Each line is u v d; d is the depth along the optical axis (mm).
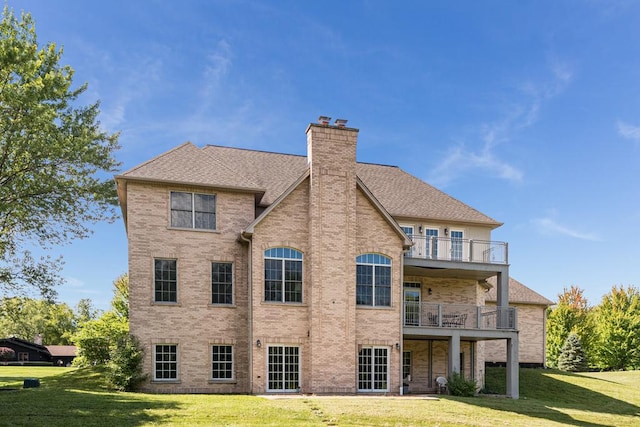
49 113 22578
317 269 24031
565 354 47656
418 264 26375
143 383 22516
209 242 24312
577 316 51781
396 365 24953
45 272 26875
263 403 18375
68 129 25031
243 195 25047
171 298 23547
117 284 43000
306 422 15859
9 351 70875
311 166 24781
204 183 24156
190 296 23719
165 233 23750
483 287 31531
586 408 23906
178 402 17922
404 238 25891
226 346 24031
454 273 28641
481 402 21406
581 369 46750
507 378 26453
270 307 23609
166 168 24328
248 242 24484
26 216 25203
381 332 24984
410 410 18281
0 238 26469
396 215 28688
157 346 23125
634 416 23125
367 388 24453
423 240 29266
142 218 23516
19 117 22891
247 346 24125
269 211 24047
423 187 32688
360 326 24734
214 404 17703
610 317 50875
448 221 29703
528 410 20672
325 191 24766
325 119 25531
